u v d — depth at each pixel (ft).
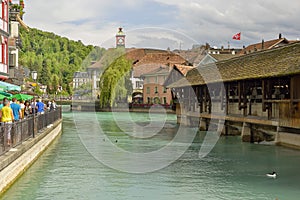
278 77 69.05
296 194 40.55
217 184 44.57
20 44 133.18
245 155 64.75
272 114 73.61
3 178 37.04
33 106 79.10
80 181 45.01
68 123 135.13
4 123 42.86
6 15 103.30
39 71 398.83
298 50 72.38
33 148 54.34
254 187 43.37
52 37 510.58
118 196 39.11
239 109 85.81
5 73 101.40
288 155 64.23
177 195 39.81
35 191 40.37
